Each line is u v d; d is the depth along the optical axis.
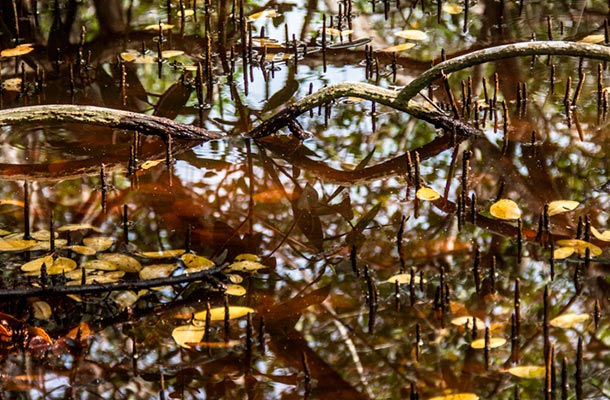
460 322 3.05
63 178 4.11
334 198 3.93
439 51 5.56
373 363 2.86
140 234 3.62
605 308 3.11
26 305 3.14
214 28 5.92
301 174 4.15
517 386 2.71
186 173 4.13
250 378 2.79
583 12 6.06
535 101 4.78
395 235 3.62
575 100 4.61
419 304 3.16
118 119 4.27
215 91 5.01
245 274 3.33
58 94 5.05
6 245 3.47
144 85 5.15
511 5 6.17
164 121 4.36
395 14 6.14
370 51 5.23
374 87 4.36
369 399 2.70
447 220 3.72
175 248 3.52
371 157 4.30
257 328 3.03
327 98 4.36
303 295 3.22
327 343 2.96
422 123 4.63
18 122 4.18
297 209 3.84
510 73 5.18
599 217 3.71
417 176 3.96
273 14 6.11
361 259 3.46
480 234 3.61
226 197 3.92
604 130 4.42
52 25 5.95
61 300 3.17
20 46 5.55
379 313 3.11
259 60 5.43
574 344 2.93
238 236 3.61
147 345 2.96
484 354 2.86
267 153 4.34
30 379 2.78
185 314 3.10
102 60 5.52
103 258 3.37
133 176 4.11
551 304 3.14
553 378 2.61
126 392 2.73
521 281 3.28
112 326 3.05
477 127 4.49
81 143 4.46
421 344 2.94
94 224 3.69
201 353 2.90
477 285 3.26
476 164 4.19
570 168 4.10
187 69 5.29
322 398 2.71
